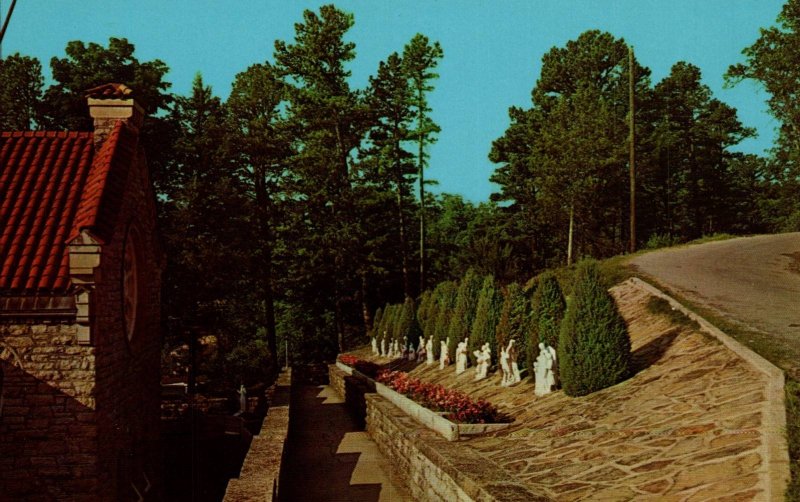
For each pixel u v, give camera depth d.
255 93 54.00
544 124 56.78
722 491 7.32
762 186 82.00
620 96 67.25
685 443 9.20
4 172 17.23
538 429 12.62
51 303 14.05
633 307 20.22
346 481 16.42
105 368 15.07
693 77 75.19
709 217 78.06
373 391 25.12
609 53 66.75
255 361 45.97
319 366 49.22
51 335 14.21
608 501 8.02
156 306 21.20
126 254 18.38
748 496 6.99
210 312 39.12
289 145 55.50
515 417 14.38
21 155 17.81
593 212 54.03
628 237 68.00
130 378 17.55
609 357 13.66
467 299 24.86
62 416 14.18
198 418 25.31
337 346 57.59
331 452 20.27
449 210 88.38
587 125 47.78
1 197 16.47
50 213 15.94
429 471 12.48
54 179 16.95
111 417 15.51
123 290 16.73
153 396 20.67
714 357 13.02
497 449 12.00
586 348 13.75
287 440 19.12
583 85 64.38
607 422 11.51
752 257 31.94
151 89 39.03
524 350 18.86
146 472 19.48
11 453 14.12
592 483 8.82
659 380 12.84
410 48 58.78
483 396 17.80
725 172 78.81
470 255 36.72
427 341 30.23
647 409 11.40
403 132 59.03
